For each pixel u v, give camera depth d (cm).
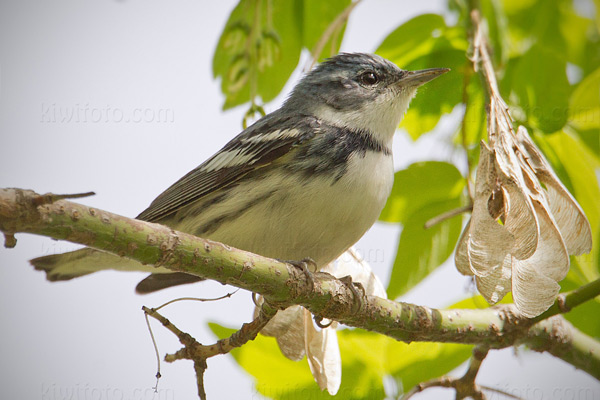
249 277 770
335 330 1005
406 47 1161
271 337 1040
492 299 783
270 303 807
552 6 1217
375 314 861
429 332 887
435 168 1066
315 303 823
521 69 1081
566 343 940
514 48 1307
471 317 906
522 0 1338
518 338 920
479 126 1103
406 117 1175
